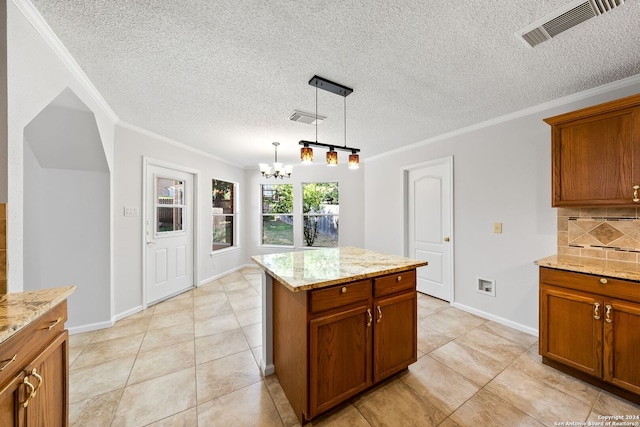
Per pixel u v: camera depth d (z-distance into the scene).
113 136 2.79
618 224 2.07
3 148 1.22
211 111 2.64
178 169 3.78
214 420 1.53
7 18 1.22
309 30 1.48
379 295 1.73
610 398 1.68
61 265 2.55
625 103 1.76
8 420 0.88
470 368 2.01
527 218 2.60
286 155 4.57
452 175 3.28
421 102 2.44
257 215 5.59
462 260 3.18
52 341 1.15
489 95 2.30
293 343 1.59
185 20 1.40
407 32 1.50
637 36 1.53
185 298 3.65
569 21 1.41
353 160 2.41
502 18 1.39
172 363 2.09
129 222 3.03
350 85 2.11
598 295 1.73
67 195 2.56
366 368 1.67
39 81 1.47
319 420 1.52
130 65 1.83
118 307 2.91
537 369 2.00
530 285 2.58
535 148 2.54
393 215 4.24
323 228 5.42
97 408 1.61
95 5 1.30
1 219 1.22
